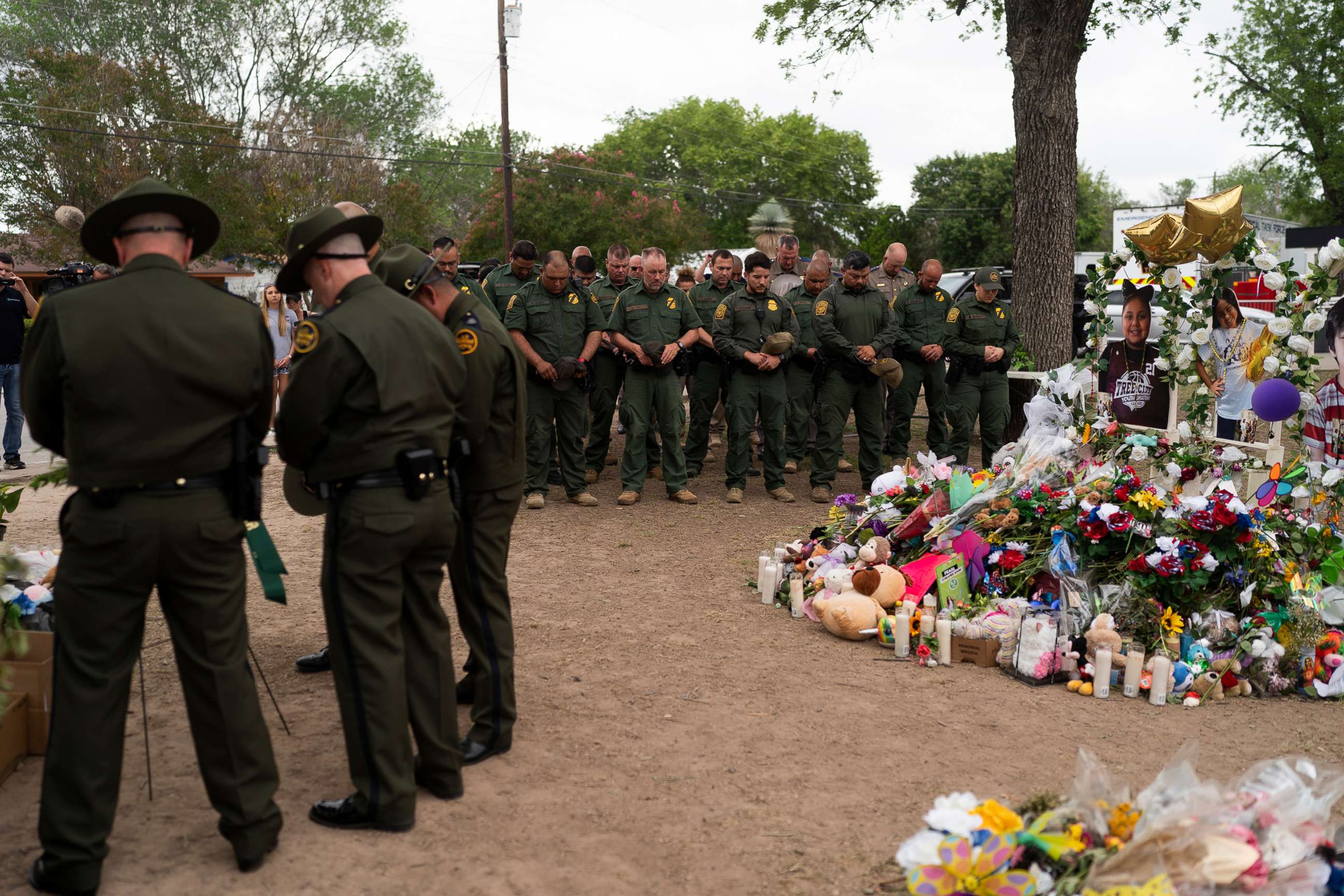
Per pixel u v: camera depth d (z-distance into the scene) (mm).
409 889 2877
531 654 4914
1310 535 5309
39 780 3510
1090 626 4824
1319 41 30688
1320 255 5746
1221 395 6504
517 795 3459
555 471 9633
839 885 2936
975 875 2482
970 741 3975
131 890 2838
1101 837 2701
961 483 5738
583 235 35312
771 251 13180
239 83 40812
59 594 2779
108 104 29281
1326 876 2715
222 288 3014
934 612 5145
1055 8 10578
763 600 5898
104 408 2693
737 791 3518
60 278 9047
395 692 3162
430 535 3195
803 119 55812
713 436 12047
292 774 3582
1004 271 16328
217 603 2873
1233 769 3785
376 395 3045
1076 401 6461
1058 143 10711
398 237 33312
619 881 2938
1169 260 6395
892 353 9117
